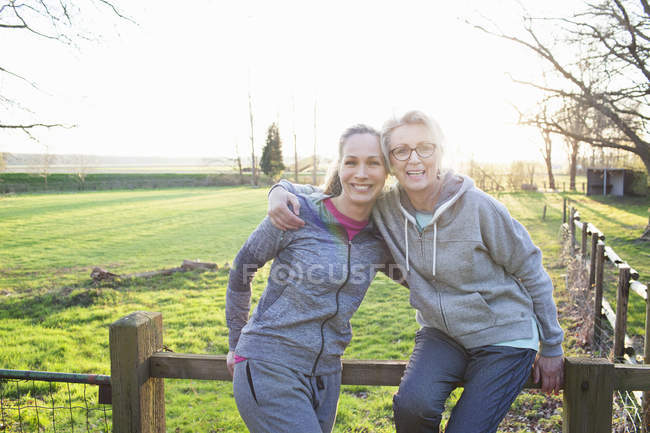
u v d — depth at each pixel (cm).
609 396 177
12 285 1080
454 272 178
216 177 6175
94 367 584
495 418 168
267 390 168
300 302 175
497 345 178
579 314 656
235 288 186
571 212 1153
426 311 187
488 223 175
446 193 178
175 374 200
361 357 589
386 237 187
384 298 892
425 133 175
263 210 2870
